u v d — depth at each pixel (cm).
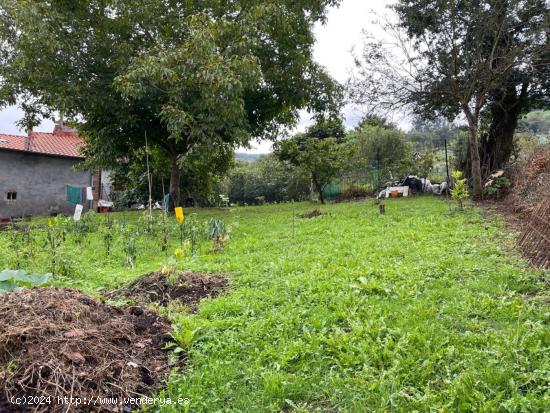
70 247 824
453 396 250
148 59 1080
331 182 1881
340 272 520
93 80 1259
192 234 821
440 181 1961
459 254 594
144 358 310
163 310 418
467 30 1300
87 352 285
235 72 1123
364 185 2005
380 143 2264
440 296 425
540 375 264
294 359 313
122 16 1280
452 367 283
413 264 546
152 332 352
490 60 1268
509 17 1234
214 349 329
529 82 1510
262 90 1474
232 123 1177
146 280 518
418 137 2320
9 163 2056
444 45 1359
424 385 270
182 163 1179
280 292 463
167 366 308
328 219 1088
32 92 1358
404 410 246
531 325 338
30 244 782
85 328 315
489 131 1708
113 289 528
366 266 541
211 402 266
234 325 377
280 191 2620
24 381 250
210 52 1095
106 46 1259
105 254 770
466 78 1330
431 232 784
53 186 2183
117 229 944
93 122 1423
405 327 346
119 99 1254
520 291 436
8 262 652
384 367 294
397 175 2023
